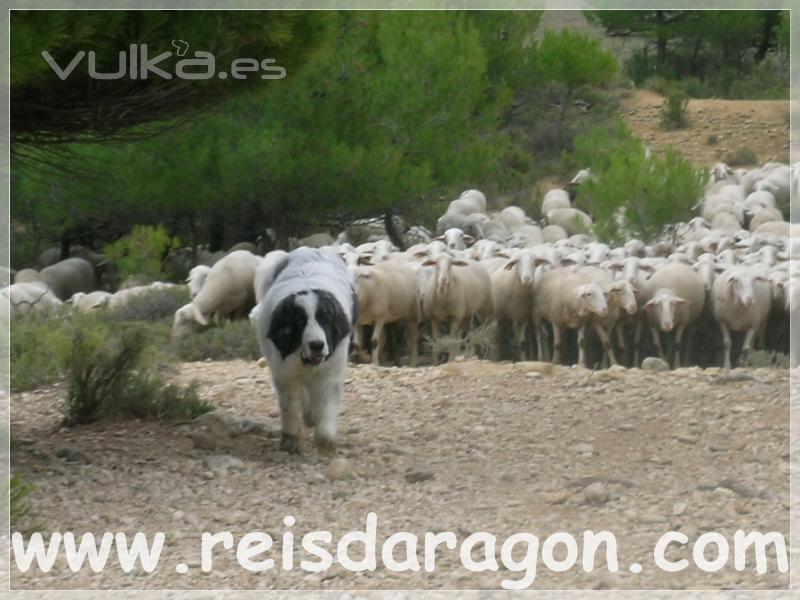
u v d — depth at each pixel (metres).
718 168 39.00
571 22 59.22
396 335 19.41
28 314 17.38
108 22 9.70
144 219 28.47
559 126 44.12
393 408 12.20
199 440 10.52
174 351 16.17
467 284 18.50
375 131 28.61
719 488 9.02
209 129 26.80
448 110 29.53
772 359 17.77
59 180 26.19
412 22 30.67
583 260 21.00
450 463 10.13
